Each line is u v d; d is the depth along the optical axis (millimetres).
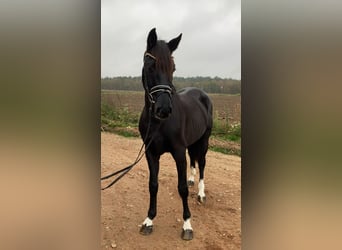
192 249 2980
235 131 7844
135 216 3561
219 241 3115
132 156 5953
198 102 4094
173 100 3145
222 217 3602
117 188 4246
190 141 3648
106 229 3232
